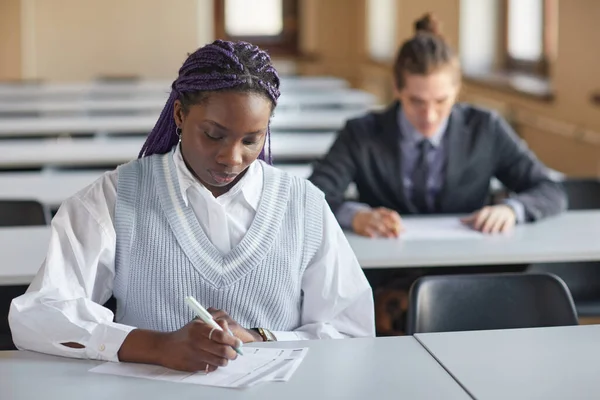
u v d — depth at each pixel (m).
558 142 5.83
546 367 1.57
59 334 1.60
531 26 6.86
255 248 1.73
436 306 2.08
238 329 1.68
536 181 2.96
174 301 1.70
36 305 1.60
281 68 10.91
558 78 5.79
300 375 1.54
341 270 1.83
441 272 2.80
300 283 1.82
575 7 5.51
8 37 9.48
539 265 2.96
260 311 1.76
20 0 9.41
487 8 7.43
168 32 9.56
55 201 3.30
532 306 2.10
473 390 1.47
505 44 7.37
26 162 4.16
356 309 1.85
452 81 2.68
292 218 1.78
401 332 2.65
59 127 5.44
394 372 1.55
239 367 1.56
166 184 1.72
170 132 1.75
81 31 9.55
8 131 5.39
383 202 2.95
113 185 1.72
